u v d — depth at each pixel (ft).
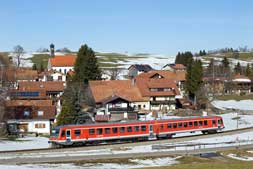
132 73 531.91
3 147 185.06
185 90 393.09
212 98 423.64
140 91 341.62
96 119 273.33
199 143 188.14
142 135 201.26
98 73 375.86
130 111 297.53
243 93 469.57
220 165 122.72
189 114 319.06
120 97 301.22
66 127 182.50
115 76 488.85
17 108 255.91
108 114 292.61
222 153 166.71
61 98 299.99
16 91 324.60
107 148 175.83
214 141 198.29
